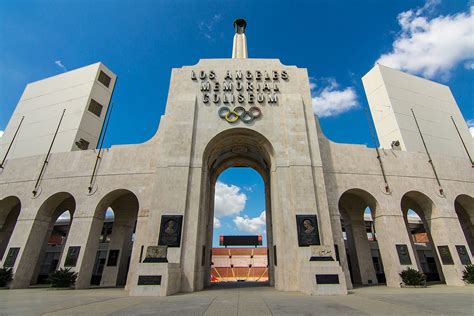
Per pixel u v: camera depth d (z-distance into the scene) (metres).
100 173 24.17
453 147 35.19
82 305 10.32
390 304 10.05
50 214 24.67
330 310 8.73
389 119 35.09
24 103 38.56
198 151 22.61
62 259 21.11
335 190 23.47
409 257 21.70
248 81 26.03
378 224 23.52
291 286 18.45
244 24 37.94
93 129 35.53
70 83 38.19
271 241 27.19
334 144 25.48
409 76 38.62
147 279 15.12
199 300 12.07
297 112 24.08
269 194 28.92
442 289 18.09
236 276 53.47
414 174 25.39
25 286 21.58
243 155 29.25
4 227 28.33
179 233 19.25
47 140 34.25
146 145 24.86
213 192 29.31
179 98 24.52
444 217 24.12
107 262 27.06
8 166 26.59
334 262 15.85
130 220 29.14
